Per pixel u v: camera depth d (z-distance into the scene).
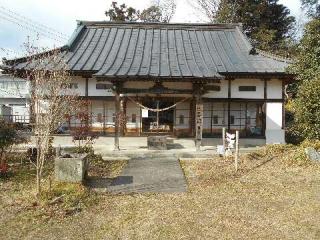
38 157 9.26
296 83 17.81
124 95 16.84
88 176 11.15
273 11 33.22
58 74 11.38
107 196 9.34
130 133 17.84
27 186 9.91
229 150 14.56
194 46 19.44
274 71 16.12
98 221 7.74
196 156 14.52
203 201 8.91
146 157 14.57
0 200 8.83
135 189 9.96
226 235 6.95
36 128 9.39
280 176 11.02
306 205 8.48
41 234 7.09
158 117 17.94
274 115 17.12
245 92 17.06
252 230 7.16
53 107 9.77
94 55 17.86
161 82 14.95
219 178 10.98
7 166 11.59
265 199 8.99
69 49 18.06
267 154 14.02
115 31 21.22
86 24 21.61
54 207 8.32
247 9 32.34
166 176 11.38
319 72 14.98
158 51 18.53
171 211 8.25
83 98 16.83
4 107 25.67
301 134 15.41
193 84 15.06
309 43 16.08
